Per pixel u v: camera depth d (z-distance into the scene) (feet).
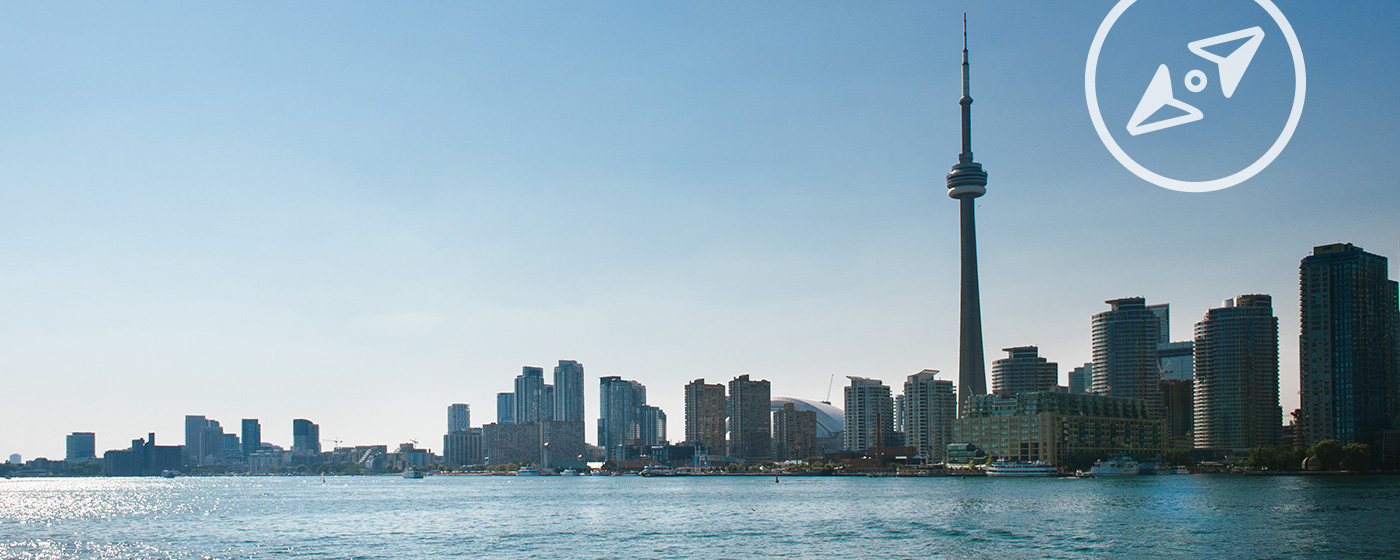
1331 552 613.52
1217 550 627.87
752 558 634.84
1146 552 623.77
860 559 619.67
